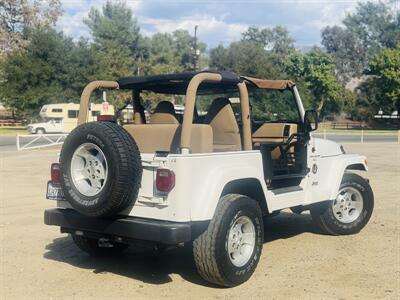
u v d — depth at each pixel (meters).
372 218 9.23
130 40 85.69
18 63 55.47
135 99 7.13
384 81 65.44
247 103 6.20
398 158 21.42
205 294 5.49
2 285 5.82
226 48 76.56
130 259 6.88
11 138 37.94
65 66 56.88
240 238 5.83
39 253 7.13
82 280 6.00
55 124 45.00
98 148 5.35
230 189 6.00
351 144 31.72
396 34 99.19
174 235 5.14
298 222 9.05
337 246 7.37
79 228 5.86
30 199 11.47
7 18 64.12
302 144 7.12
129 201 5.41
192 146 5.79
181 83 6.60
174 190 5.27
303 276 6.04
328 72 71.12
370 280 5.89
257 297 5.38
